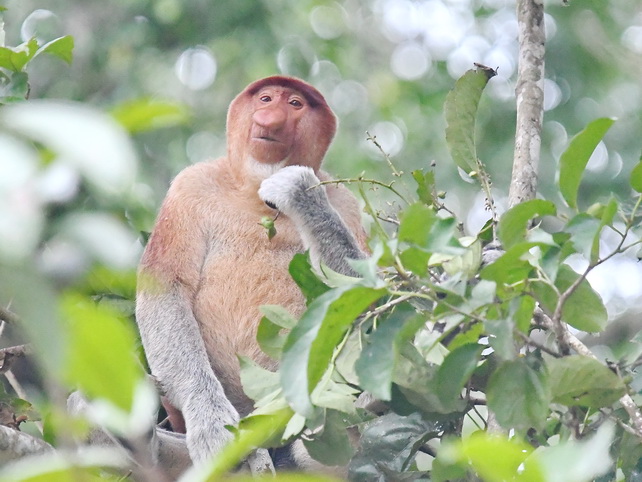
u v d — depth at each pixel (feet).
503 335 17.44
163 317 29.84
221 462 11.66
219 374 30.78
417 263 17.06
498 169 61.16
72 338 9.39
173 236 31.24
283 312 22.72
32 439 21.83
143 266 30.94
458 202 60.90
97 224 10.27
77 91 60.75
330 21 68.54
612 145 61.82
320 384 20.62
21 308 9.14
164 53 62.13
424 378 20.33
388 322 17.71
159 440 27.09
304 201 29.76
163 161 57.06
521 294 18.58
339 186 33.68
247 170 31.78
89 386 10.16
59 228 10.31
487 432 20.59
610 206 18.06
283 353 16.26
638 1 64.34
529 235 19.01
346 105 66.69
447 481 21.06
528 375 18.21
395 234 22.79
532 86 27.48
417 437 22.72
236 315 30.73
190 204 31.55
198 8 62.28
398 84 67.31
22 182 9.30
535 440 21.81
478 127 62.75
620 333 38.99
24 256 9.12
